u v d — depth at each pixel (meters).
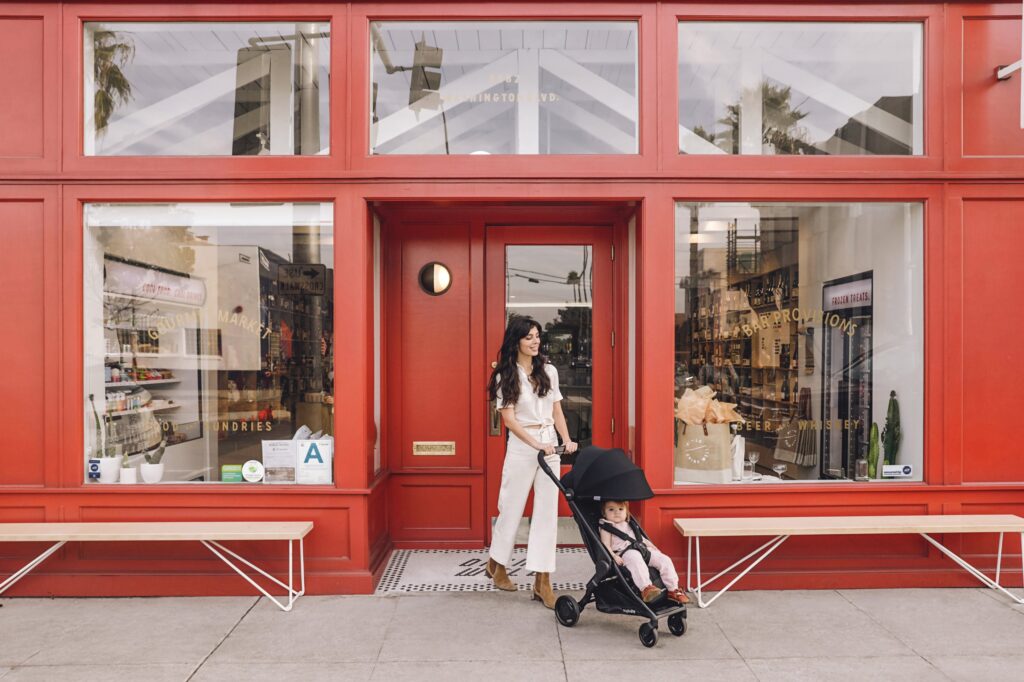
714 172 3.97
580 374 4.76
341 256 3.98
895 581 3.95
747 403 4.12
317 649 3.16
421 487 4.72
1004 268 4.01
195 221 4.08
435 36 4.11
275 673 2.93
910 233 4.15
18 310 3.94
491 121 4.11
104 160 3.96
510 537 3.80
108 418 4.09
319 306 4.05
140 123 4.09
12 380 3.94
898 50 4.13
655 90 3.99
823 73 4.13
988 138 4.03
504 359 3.69
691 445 4.06
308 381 4.06
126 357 4.11
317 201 4.01
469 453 4.73
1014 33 4.02
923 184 4.00
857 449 4.19
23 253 3.94
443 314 4.75
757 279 4.13
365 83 4.00
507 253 4.76
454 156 3.99
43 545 3.91
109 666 2.99
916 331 4.12
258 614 3.58
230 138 4.07
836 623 3.44
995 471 4.02
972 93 4.03
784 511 3.98
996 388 4.03
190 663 3.02
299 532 3.63
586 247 4.75
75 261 3.95
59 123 3.95
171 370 4.11
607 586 3.26
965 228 4.02
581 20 4.05
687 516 3.95
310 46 4.05
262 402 4.07
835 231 4.17
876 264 4.18
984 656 3.07
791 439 4.16
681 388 4.07
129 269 4.10
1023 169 4.00
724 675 2.89
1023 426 4.02
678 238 4.08
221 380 4.09
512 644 3.20
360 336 3.97
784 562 3.97
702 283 4.09
